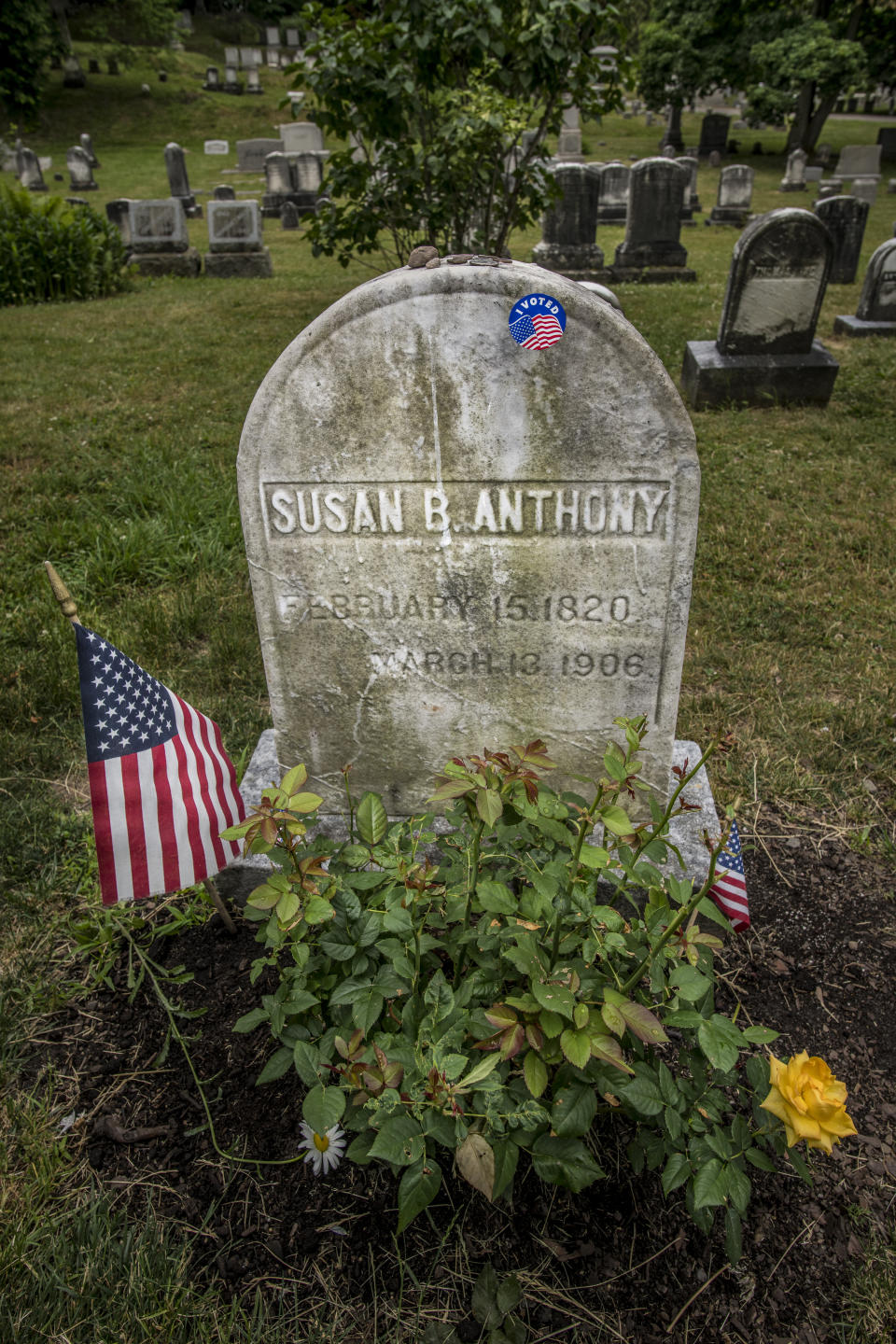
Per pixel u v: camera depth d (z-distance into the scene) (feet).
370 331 7.82
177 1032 8.41
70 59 112.47
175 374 29.53
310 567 8.98
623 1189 7.37
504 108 22.43
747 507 19.62
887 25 94.43
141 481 20.20
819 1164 7.62
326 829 10.23
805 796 11.58
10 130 102.17
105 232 44.73
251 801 10.30
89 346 33.32
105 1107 8.12
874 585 16.40
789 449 23.03
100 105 110.42
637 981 7.23
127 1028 8.85
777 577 16.76
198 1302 6.63
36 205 42.37
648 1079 6.28
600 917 6.62
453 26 21.40
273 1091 8.21
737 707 13.20
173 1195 7.41
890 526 18.57
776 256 24.93
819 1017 8.91
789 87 89.97
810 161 96.43
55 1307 6.54
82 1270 6.76
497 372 7.89
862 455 22.50
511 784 6.90
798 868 10.62
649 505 8.38
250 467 8.52
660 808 7.43
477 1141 5.82
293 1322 6.61
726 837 6.60
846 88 90.63
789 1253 7.05
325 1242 7.07
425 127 24.06
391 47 22.26
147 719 8.05
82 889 10.27
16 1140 7.79
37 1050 8.61
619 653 9.20
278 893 6.91
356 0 23.80
